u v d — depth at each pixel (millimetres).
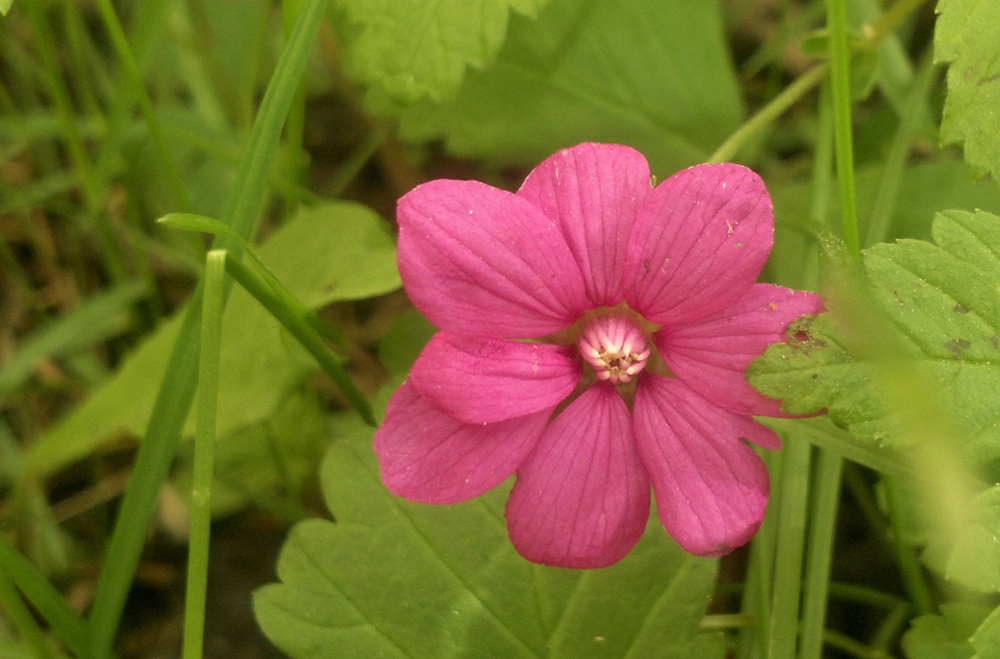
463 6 156
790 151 190
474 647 147
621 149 139
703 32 175
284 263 162
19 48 186
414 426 137
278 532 174
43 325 184
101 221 176
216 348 140
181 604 173
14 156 191
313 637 147
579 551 137
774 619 147
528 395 137
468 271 135
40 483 174
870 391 135
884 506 152
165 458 146
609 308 141
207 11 191
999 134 144
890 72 171
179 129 175
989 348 137
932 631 146
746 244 135
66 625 146
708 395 137
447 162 187
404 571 148
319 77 192
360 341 182
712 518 136
